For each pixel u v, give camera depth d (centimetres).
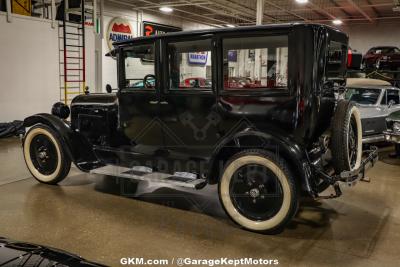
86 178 495
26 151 466
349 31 1852
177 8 1409
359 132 354
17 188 447
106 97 445
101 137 443
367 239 318
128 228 336
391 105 721
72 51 916
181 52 362
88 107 448
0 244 183
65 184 468
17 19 802
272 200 318
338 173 325
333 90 347
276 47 317
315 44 300
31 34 830
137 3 1303
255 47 324
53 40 876
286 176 305
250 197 325
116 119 427
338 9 1458
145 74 392
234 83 336
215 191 448
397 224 352
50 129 443
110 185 465
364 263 277
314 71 302
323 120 330
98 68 1184
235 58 332
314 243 309
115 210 380
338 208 394
